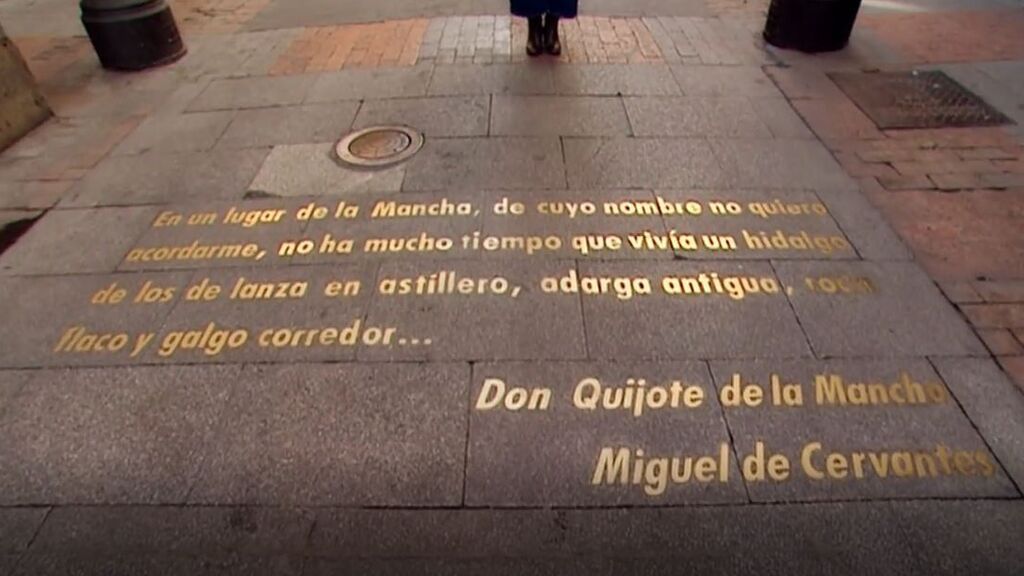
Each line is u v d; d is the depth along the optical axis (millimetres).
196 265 3424
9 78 4664
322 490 2336
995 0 6781
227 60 5918
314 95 5172
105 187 4133
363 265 3365
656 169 4090
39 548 2195
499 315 3031
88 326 3076
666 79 5262
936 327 2916
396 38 6215
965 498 2250
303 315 3070
